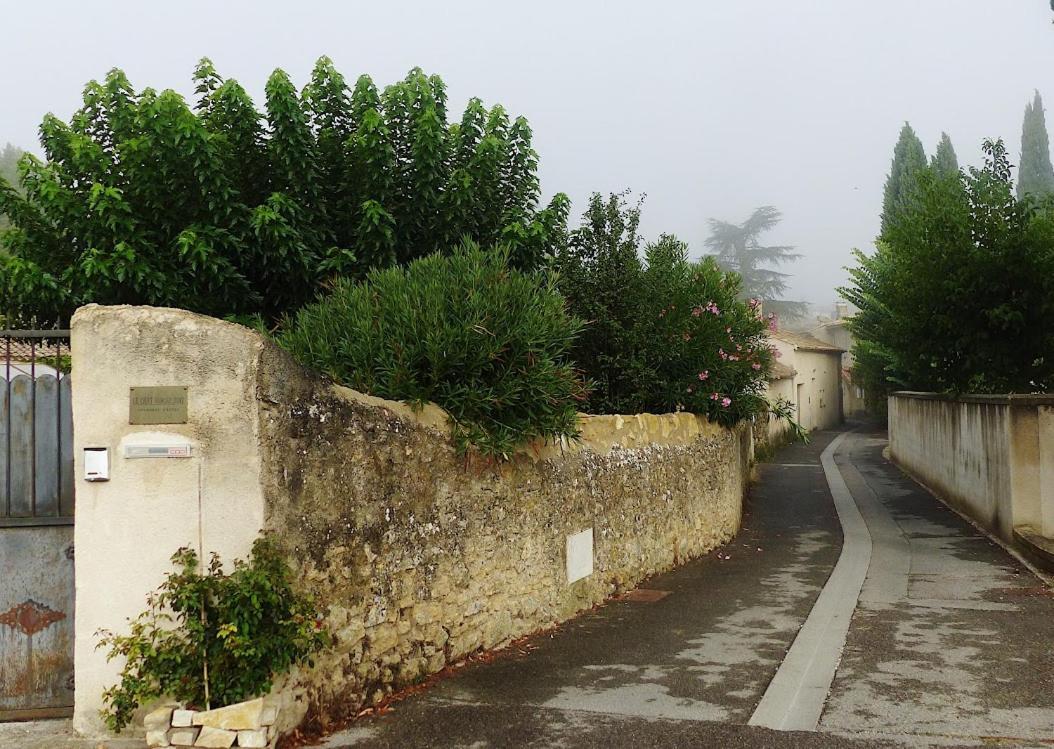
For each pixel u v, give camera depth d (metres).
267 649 4.45
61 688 5.00
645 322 11.19
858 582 9.56
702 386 11.94
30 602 5.02
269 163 8.77
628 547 9.32
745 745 4.69
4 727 4.82
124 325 4.64
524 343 6.50
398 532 5.66
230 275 7.92
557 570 7.70
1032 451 11.27
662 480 10.38
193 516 4.59
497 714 5.21
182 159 7.70
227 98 8.62
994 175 13.16
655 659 6.46
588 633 7.30
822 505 16.38
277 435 4.75
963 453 14.48
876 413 40.28
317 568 4.96
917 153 34.78
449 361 6.18
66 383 5.12
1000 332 12.60
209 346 4.65
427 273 6.76
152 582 4.59
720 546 12.45
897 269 13.78
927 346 13.33
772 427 26.94
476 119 9.98
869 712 5.21
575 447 8.12
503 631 6.83
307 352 6.28
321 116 9.16
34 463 5.06
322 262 8.41
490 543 6.68
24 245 8.05
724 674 6.05
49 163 8.16
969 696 5.50
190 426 4.62
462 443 6.20
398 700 5.48
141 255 7.67
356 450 5.32
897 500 16.69
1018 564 10.36
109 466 4.60
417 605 5.82
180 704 4.52
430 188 9.02
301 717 4.79
